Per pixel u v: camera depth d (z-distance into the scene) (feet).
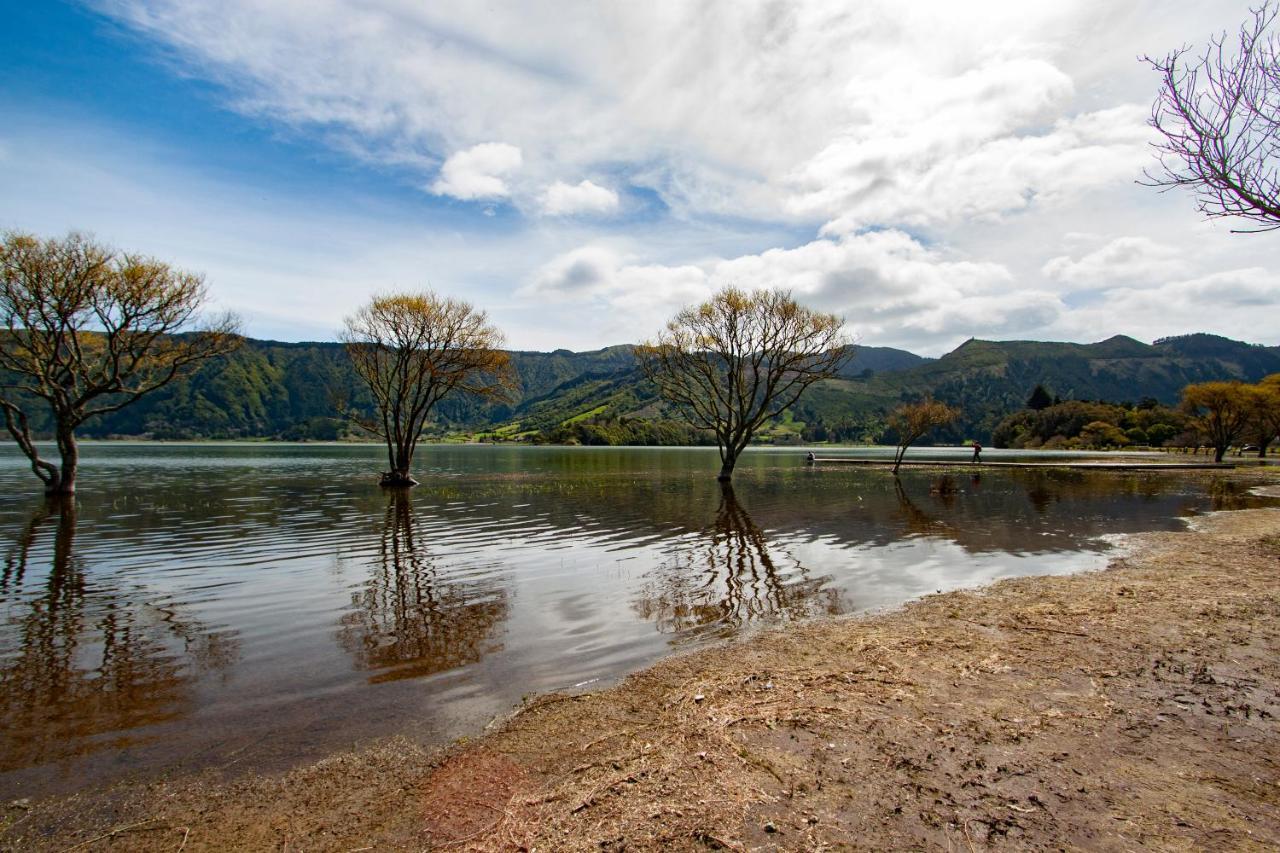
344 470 201.26
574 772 20.48
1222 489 135.33
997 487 140.15
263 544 68.23
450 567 56.39
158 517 88.99
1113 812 16.92
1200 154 34.68
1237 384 260.01
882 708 24.44
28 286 102.73
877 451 483.92
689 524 83.15
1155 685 26.27
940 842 15.74
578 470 208.95
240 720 25.61
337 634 37.27
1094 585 46.39
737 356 157.48
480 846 16.74
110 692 28.58
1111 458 291.38
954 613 39.73
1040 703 24.68
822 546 66.44
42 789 20.40
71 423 113.70
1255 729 21.98
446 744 23.31
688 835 16.35
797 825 16.62
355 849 17.06
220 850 17.22
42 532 75.51
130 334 115.96
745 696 26.32
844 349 157.07
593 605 43.68
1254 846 15.25
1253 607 38.14
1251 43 33.63
